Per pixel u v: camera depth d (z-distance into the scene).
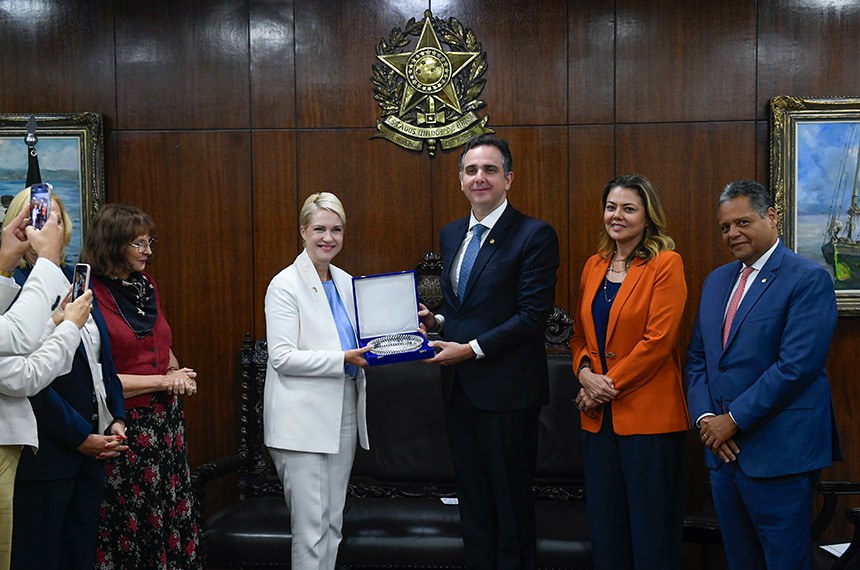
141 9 4.23
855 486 3.40
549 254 3.13
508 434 3.09
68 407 2.62
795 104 4.00
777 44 4.09
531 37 4.17
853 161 4.00
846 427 4.08
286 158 4.25
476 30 4.19
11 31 4.22
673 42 4.12
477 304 3.13
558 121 4.18
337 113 4.23
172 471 3.07
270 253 4.26
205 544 3.49
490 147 3.12
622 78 4.15
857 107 3.97
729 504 2.98
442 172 4.21
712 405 3.01
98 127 4.16
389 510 3.73
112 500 2.92
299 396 3.14
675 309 3.04
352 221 4.25
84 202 4.17
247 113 4.25
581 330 3.35
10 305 2.47
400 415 4.01
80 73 4.23
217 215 4.26
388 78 4.20
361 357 3.09
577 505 3.84
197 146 4.25
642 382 3.06
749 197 2.94
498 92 4.20
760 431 2.86
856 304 4.00
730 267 3.12
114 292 3.04
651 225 3.16
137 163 4.25
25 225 2.50
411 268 4.23
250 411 4.15
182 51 4.23
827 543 4.04
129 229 3.01
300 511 3.14
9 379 2.33
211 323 4.28
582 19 4.16
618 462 3.12
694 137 4.13
